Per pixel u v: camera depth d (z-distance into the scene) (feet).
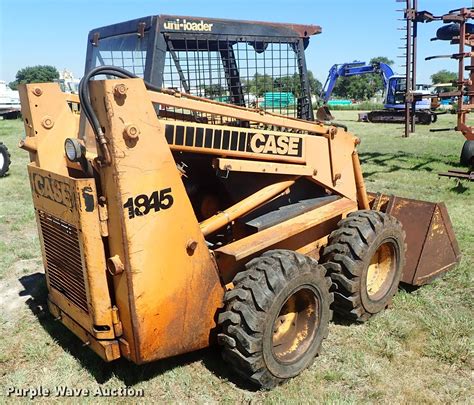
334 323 13.30
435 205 15.34
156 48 11.12
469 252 17.90
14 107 91.71
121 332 9.86
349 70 69.41
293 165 12.47
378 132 66.49
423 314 13.73
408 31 39.37
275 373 10.45
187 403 10.27
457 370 11.35
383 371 11.29
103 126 8.84
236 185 12.04
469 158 36.04
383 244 13.43
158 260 9.57
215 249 11.22
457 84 32.73
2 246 19.69
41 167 11.38
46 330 13.32
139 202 9.17
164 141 9.42
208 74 12.14
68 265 10.53
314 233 13.29
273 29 12.97
